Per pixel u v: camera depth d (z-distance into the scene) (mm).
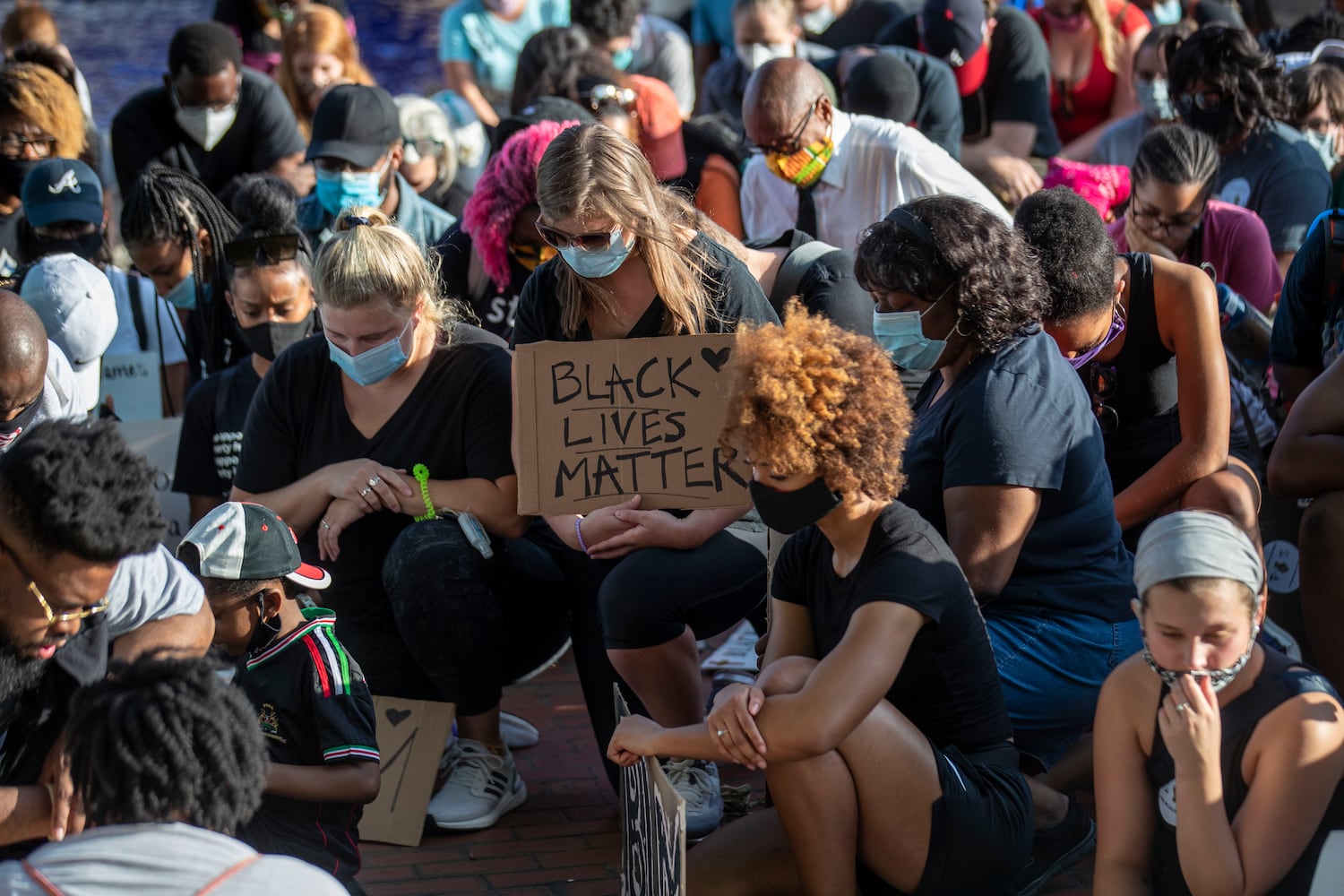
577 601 6609
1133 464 6898
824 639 5105
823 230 9406
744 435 4672
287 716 5223
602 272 6137
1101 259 6344
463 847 6398
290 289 7445
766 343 4656
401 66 27516
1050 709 5855
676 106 11180
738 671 8188
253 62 14367
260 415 6781
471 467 6578
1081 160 12695
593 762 7348
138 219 8320
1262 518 6855
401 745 6500
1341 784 4480
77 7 32969
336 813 5242
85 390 7164
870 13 15312
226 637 5289
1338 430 6562
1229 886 4445
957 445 5664
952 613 4918
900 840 4895
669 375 6145
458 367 6605
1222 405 6555
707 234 6699
